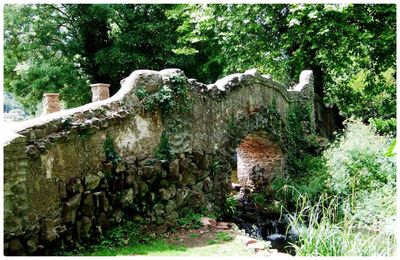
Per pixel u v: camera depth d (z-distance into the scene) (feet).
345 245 17.78
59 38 59.77
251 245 20.48
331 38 45.73
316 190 33.65
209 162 28.58
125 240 20.33
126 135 22.18
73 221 18.52
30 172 16.67
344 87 62.08
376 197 29.66
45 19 59.00
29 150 16.53
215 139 29.58
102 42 61.57
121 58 56.29
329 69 56.85
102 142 20.61
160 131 24.61
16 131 16.51
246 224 31.45
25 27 58.95
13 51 59.98
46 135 17.70
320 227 18.62
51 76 55.21
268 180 41.93
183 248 20.02
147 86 23.85
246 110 34.14
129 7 59.88
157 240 21.52
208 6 46.47
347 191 31.94
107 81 62.44
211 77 67.82
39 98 59.52
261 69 53.42
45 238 16.96
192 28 54.08
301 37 48.67
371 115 64.54
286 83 59.77
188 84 26.71
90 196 19.44
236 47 51.98
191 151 26.84
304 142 45.01
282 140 40.96
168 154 24.77
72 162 18.81
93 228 19.57
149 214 22.86
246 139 40.45
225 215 29.94
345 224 19.06
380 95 62.23
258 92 36.47
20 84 58.29
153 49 59.98
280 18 49.55
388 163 32.01
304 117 46.98
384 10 42.98
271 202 37.58
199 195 27.02
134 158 22.48
